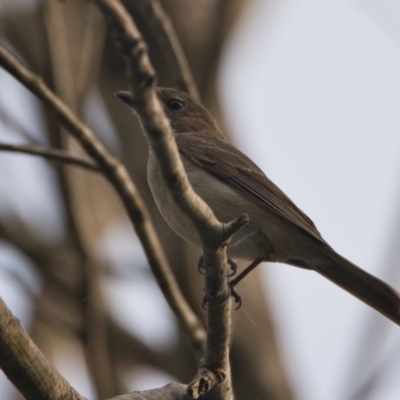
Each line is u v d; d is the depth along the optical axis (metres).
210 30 12.76
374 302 10.25
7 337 6.16
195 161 11.25
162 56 13.00
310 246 10.71
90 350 10.74
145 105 5.66
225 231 6.89
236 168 11.20
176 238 12.09
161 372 11.49
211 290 7.42
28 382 6.34
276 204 10.86
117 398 7.29
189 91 11.41
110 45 12.63
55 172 11.23
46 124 11.54
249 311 11.96
